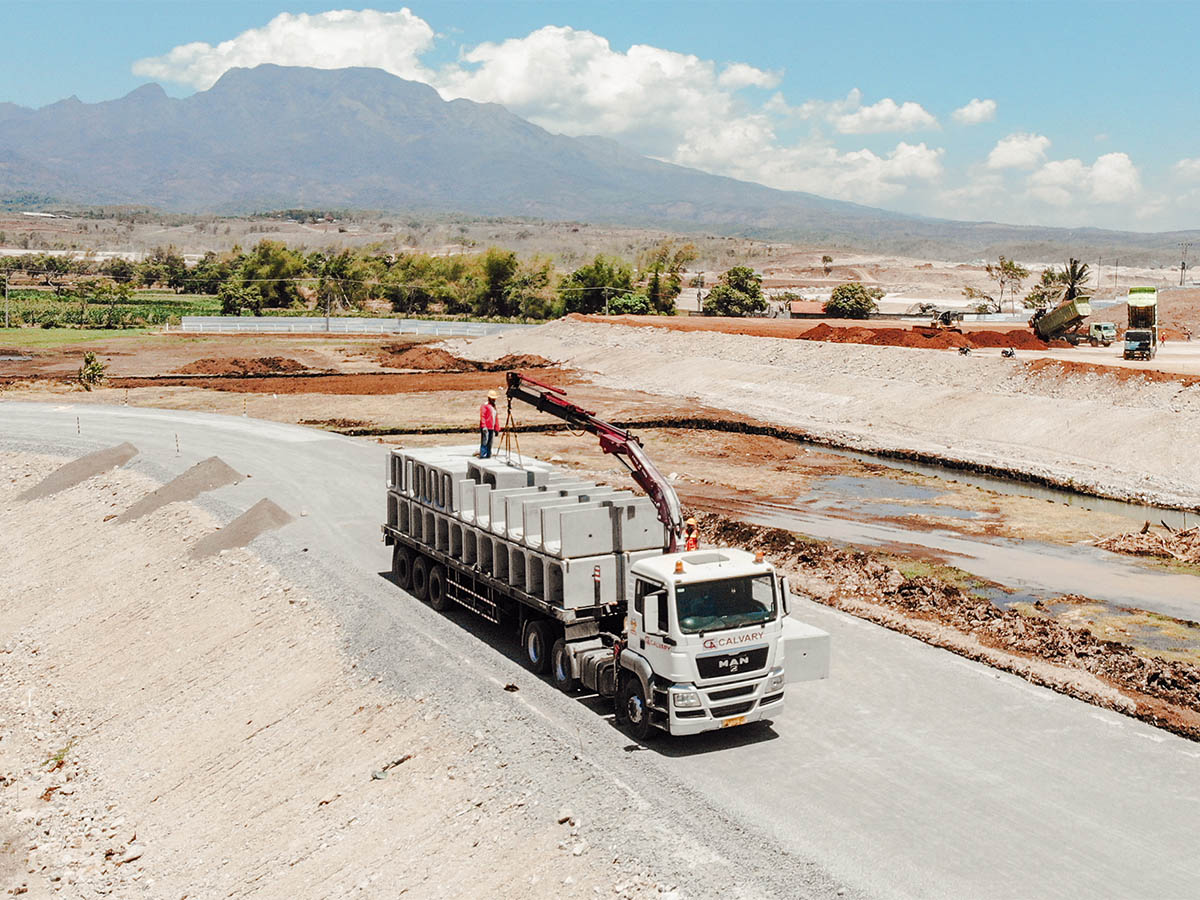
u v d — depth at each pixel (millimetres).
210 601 29031
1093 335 80438
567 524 19188
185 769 20516
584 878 13570
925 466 49719
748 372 73438
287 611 26594
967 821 14703
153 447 48344
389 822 16234
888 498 40906
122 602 31125
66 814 19969
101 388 75500
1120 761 16703
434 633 23078
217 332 128125
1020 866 13531
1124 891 12992
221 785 19438
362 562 29422
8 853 18531
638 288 156375
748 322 104375
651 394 73000
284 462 44531
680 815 14742
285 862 16047
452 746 17875
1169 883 13180
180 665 25719
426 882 14414
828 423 59562
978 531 35375
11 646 30125
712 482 43781
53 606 32594
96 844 18562
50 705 25562
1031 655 21891
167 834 18328
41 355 97750
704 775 16062
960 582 28734
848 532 35062
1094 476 44344
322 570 28656
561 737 17422
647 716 16984
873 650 21969
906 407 59188
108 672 26781
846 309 133000
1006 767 16438
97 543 36875
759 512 38188
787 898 12734
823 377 68000
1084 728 18000
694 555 17500
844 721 18219
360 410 64312
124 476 43312
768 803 15156
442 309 176750
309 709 21203
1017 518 37375
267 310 167750
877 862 13555
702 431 57188
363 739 19219
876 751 17000
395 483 27359
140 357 96812
